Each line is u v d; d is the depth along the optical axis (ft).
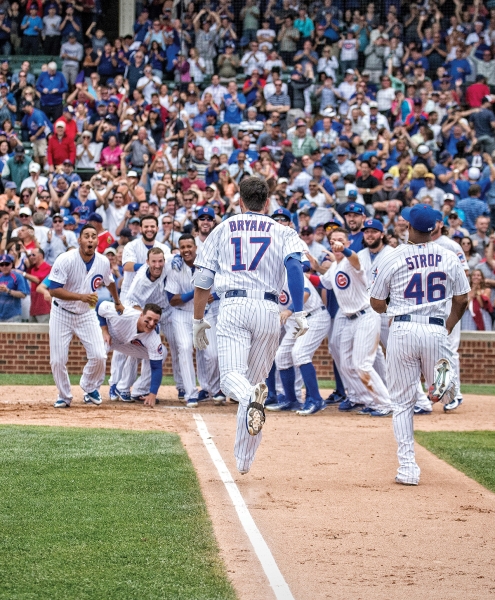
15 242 133.69
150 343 92.94
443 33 195.00
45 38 201.87
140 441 68.39
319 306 92.53
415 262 56.13
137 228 130.00
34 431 71.92
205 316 96.27
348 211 98.94
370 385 89.86
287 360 93.76
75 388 110.93
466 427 82.94
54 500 49.26
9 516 45.85
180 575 37.29
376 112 174.40
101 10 207.62
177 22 192.65
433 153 167.22
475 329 132.87
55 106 186.80
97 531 43.45
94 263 87.92
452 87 188.44
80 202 151.53
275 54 191.31
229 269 52.03
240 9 198.18
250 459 54.85
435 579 37.70
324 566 39.14
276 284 52.37
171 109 177.37
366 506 50.19
